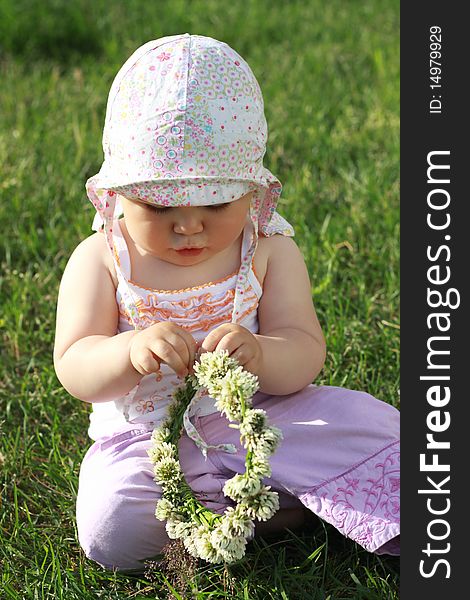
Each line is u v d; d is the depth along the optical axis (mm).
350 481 2381
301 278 2596
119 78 2314
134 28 6398
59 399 3051
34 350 3346
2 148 4637
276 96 5305
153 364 2240
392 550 2338
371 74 5680
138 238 2307
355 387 3029
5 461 2750
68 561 2420
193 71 2240
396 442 2432
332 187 4324
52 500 2654
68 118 5078
